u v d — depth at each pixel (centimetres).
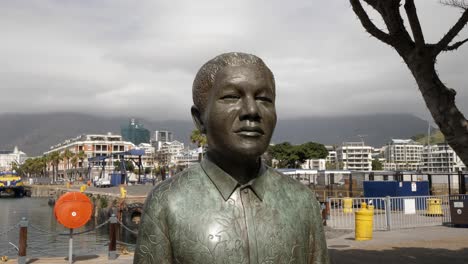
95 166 8825
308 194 210
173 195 188
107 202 3297
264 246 182
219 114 182
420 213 1612
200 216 182
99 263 927
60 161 11562
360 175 2803
